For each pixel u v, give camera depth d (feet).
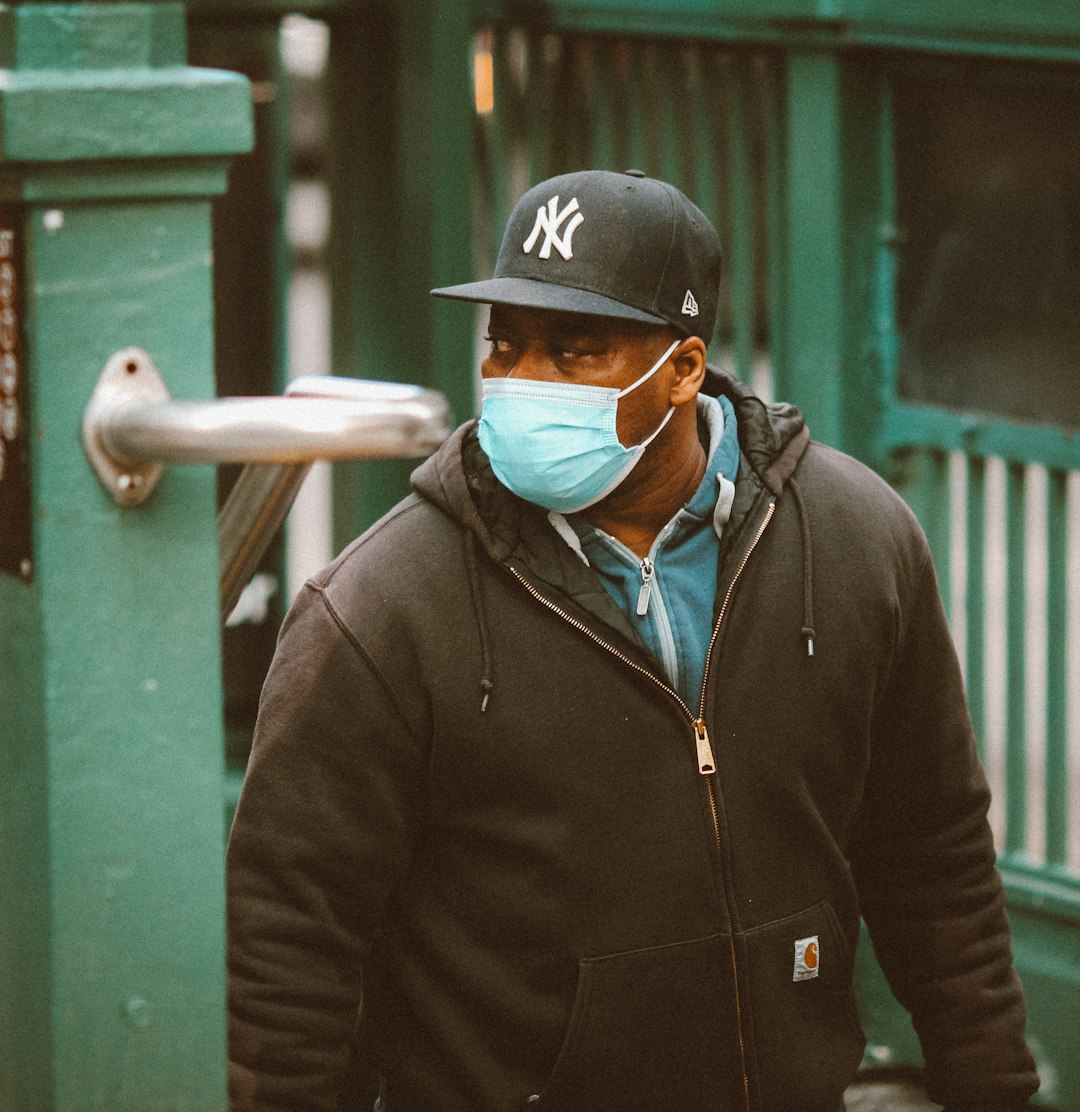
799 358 29.17
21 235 9.09
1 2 9.93
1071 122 26.50
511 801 14.84
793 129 28.63
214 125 9.20
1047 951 27.73
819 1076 15.76
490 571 14.98
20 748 9.68
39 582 9.28
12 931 10.00
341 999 15.05
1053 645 27.73
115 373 9.30
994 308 27.89
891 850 17.38
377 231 30.35
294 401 9.18
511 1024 14.99
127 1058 9.81
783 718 15.40
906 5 27.40
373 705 14.73
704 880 15.01
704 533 15.76
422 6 29.07
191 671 9.75
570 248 14.76
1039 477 49.93
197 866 9.87
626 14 29.40
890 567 16.21
